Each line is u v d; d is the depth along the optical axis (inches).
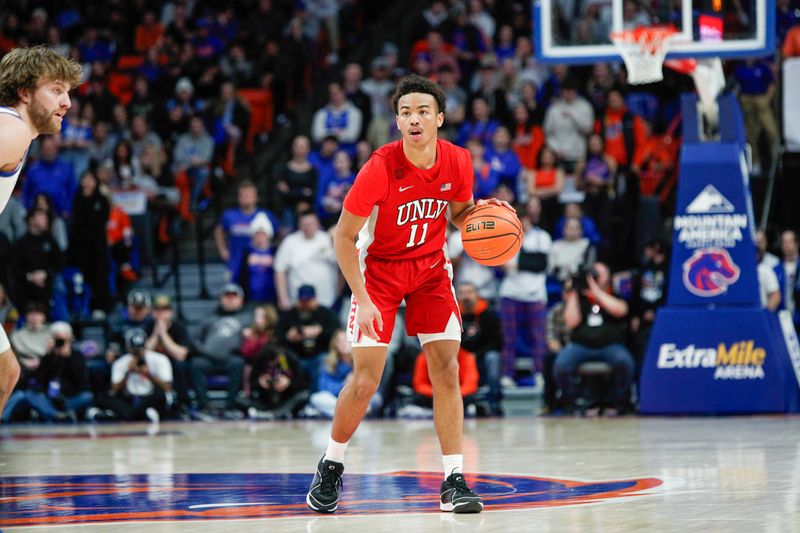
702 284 701.9
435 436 582.2
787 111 913.5
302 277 877.8
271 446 541.0
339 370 806.5
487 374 777.6
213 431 681.0
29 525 273.0
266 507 303.6
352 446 522.0
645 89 984.9
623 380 738.2
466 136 1004.6
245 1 1307.8
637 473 366.9
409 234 299.3
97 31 1270.9
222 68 1197.1
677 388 701.3
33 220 907.4
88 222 950.4
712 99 725.9
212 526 265.3
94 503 318.0
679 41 678.5
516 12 1173.7
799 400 728.3
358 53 1264.8
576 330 746.8
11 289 905.5
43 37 1268.5
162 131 1120.8
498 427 642.2
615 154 963.3
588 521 258.2
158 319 839.7
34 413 845.8
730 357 693.9
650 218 897.5
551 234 912.3
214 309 995.9
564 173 968.3
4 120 263.1
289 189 965.8
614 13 689.6
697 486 325.1
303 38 1224.8
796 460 394.9
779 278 794.8
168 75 1183.6
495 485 343.9
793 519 254.1
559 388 754.8
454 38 1132.5
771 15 664.4
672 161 984.9
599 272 754.8
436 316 302.5
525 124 1004.6
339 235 295.7
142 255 1019.3
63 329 829.2
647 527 245.9
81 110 1130.0
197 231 1007.0
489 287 864.3
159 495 336.5
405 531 248.8
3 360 281.1
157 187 1048.2
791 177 924.0
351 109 1029.8
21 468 446.6
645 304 789.9
